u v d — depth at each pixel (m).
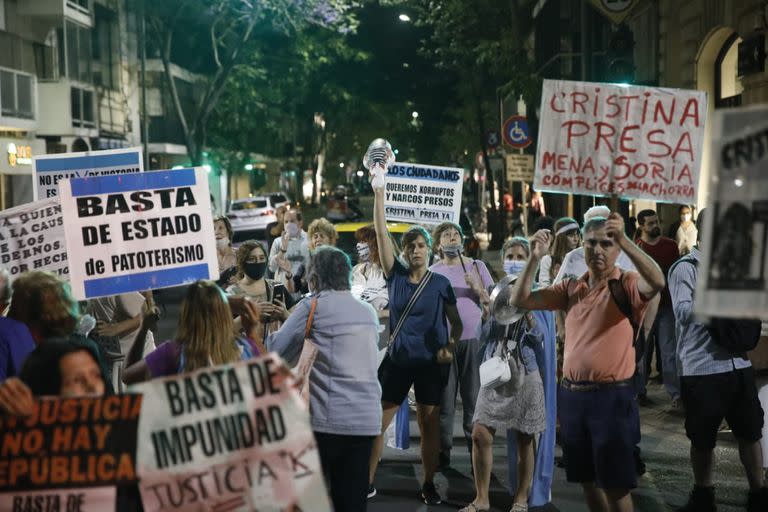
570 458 6.19
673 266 7.58
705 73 19.33
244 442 4.13
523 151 39.12
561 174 6.12
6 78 33.88
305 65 51.78
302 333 6.15
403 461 9.32
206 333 5.06
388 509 7.82
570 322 6.16
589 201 16.61
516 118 24.94
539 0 39.88
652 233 11.51
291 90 53.75
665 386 11.15
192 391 4.12
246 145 58.88
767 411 8.01
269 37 50.16
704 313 3.79
